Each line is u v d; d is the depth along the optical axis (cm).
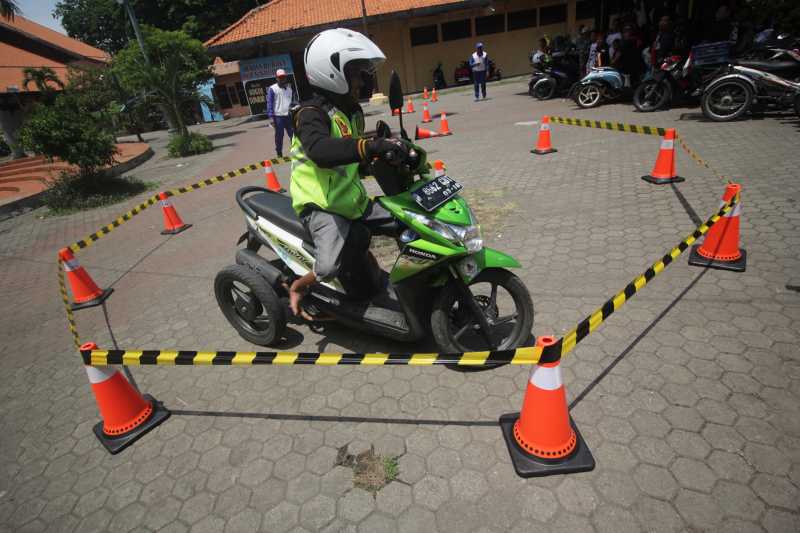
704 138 741
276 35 2228
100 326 441
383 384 303
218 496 237
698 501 202
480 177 716
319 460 251
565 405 222
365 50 252
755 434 230
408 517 213
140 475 258
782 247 389
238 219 711
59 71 2730
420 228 264
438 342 289
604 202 549
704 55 872
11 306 523
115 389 281
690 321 318
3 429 314
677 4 1224
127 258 612
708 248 384
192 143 1542
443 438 254
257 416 291
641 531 193
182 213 789
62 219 912
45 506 246
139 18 3619
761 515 193
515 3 2397
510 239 489
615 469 222
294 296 315
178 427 290
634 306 343
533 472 222
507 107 1439
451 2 2242
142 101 1881
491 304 305
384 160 246
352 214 293
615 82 1137
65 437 297
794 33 827
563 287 385
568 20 2453
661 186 570
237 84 3016
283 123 1038
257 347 369
